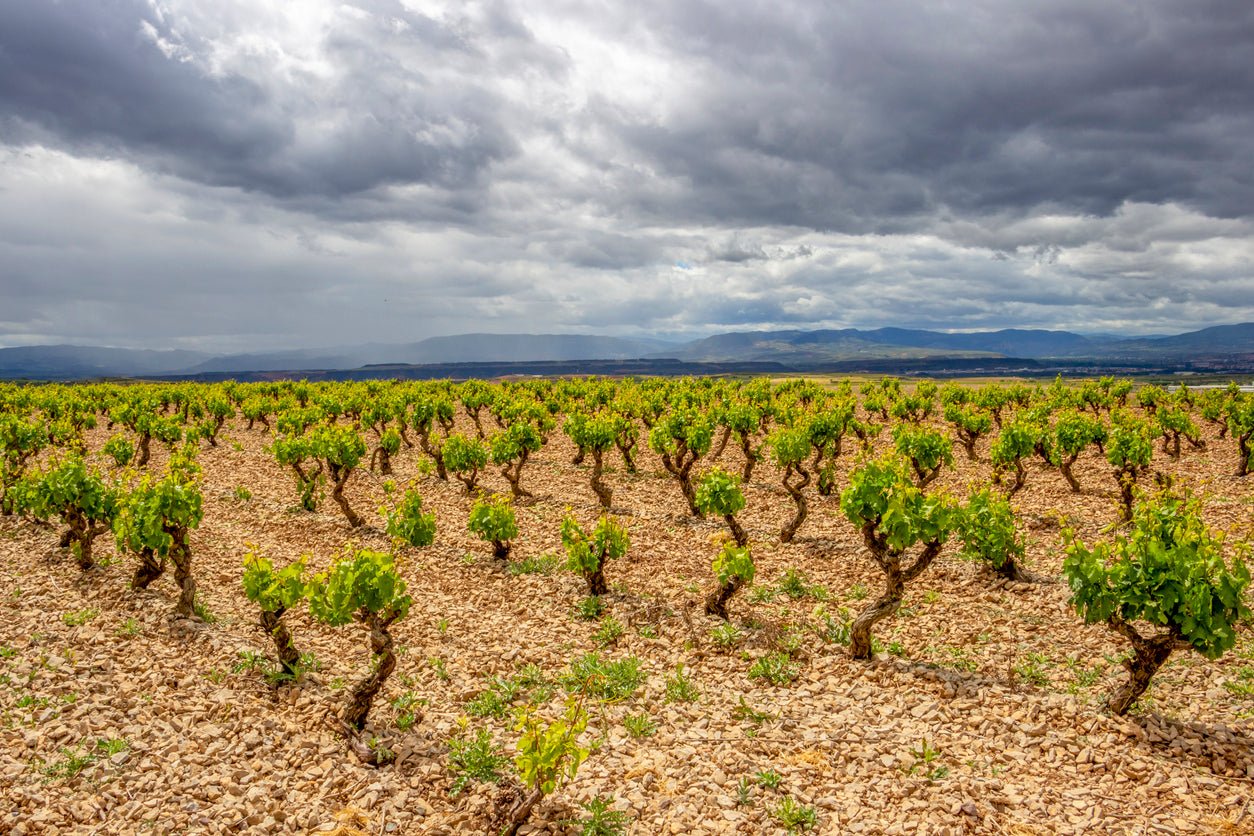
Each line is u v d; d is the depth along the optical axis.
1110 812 7.36
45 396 45.66
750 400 36.97
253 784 7.99
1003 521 13.79
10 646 11.02
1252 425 23.17
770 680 10.76
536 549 17.89
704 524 19.89
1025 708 9.46
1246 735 8.59
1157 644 8.76
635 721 9.42
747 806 7.68
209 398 42.81
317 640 12.33
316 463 29.45
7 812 7.27
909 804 7.64
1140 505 11.25
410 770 8.48
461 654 11.88
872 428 31.42
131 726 8.93
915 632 12.39
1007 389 42.47
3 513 19.64
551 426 33.75
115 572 15.02
